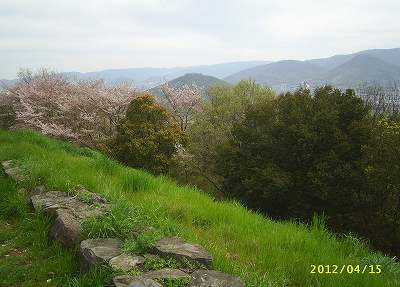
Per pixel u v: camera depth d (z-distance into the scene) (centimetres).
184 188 992
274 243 632
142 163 2981
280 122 2770
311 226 801
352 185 2364
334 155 2417
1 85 3597
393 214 2205
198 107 3850
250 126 2992
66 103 3078
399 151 2252
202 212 761
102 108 3241
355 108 2684
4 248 514
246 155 2855
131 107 3155
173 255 440
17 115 3092
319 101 2847
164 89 3953
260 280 455
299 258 570
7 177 779
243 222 751
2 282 429
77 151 1427
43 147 1248
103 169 992
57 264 460
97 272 403
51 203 612
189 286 376
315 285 501
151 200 768
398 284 527
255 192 2639
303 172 2539
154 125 3117
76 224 516
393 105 4497
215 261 463
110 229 491
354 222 2341
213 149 3281
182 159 3061
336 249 671
